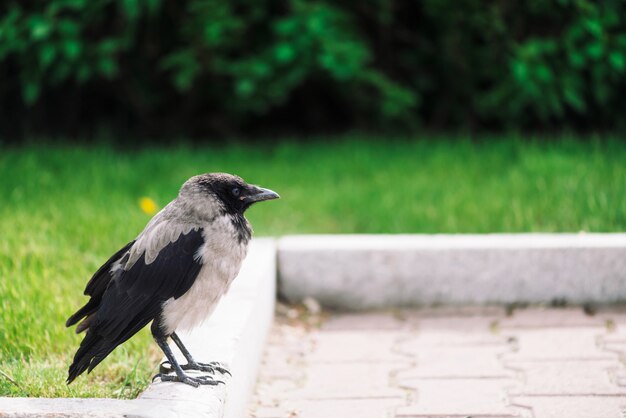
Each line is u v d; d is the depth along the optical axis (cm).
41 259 957
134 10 1461
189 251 677
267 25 1608
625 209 1138
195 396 639
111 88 1702
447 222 1163
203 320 702
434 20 1648
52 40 1488
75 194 1271
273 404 791
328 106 1747
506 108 1620
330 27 1517
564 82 1536
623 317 964
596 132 1652
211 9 1499
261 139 1705
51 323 817
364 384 825
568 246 987
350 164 1443
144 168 1421
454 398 786
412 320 984
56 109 1706
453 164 1413
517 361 859
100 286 702
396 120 1681
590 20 1503
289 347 921
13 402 616
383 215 1198
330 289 1016
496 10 1559
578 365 841
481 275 998
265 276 923
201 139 1719
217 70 1559
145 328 834
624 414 738
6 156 1451
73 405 614
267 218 1223
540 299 996
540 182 1259
